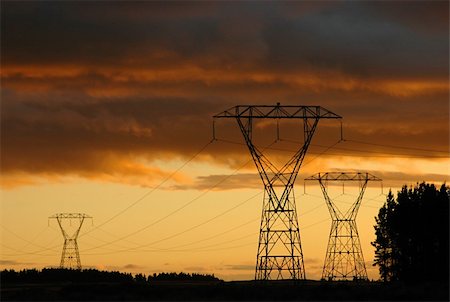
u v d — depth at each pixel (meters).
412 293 169.62
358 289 186.38
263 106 184.25
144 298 172.25
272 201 195.12
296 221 195.75
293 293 176.12
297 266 196.62
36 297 178.12
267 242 196.50
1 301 168.62
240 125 186.88
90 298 174.00
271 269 197.00
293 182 193.50
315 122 186.50
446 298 160.38
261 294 174.25
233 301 160.50
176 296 176.12
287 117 185.00
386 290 180.00
